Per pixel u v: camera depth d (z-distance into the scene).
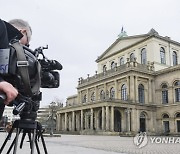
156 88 58.50
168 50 63.38
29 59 2.29
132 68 55.97
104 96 63.53
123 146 19.08
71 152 12.61
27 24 2.75
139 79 57.50
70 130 68.00
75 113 67.81
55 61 3.12
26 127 2.84
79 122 66.06
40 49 2.90
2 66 1.87
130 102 53.97
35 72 2.35
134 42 66.50
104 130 51.62
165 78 56.69
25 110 2.72
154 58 60.16
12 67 1.92
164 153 13.76
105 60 75.31
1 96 1.54
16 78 2.02
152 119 56.75
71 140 27.28
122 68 59.19
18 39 2.24
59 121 72.25
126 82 57.69
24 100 2.26
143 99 57.84
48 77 2.96
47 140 26.06
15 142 2.81
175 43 64.88
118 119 57.03
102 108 53.31
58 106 75.44
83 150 14.20
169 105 54.62
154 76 59.31
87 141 25.77
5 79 1.99
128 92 56.03
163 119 55.78
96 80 66.94
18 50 2.03
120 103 52.91
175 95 54.25
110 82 62.59
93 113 59.00
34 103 2.77
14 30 2.18
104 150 14.79
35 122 2.95
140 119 55.44
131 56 66.50
